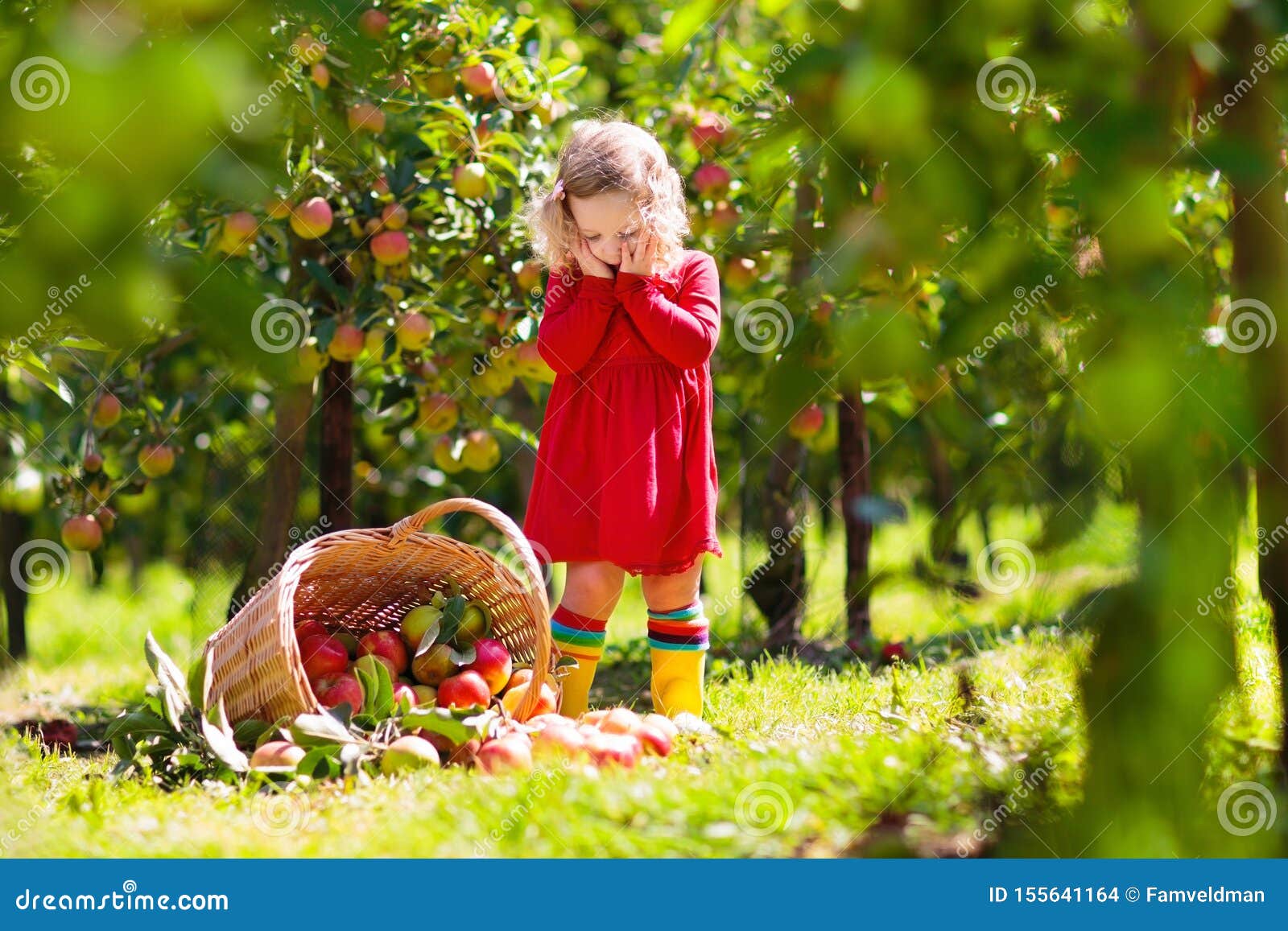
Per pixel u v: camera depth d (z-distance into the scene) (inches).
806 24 48.8
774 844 84.8
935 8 45.4
